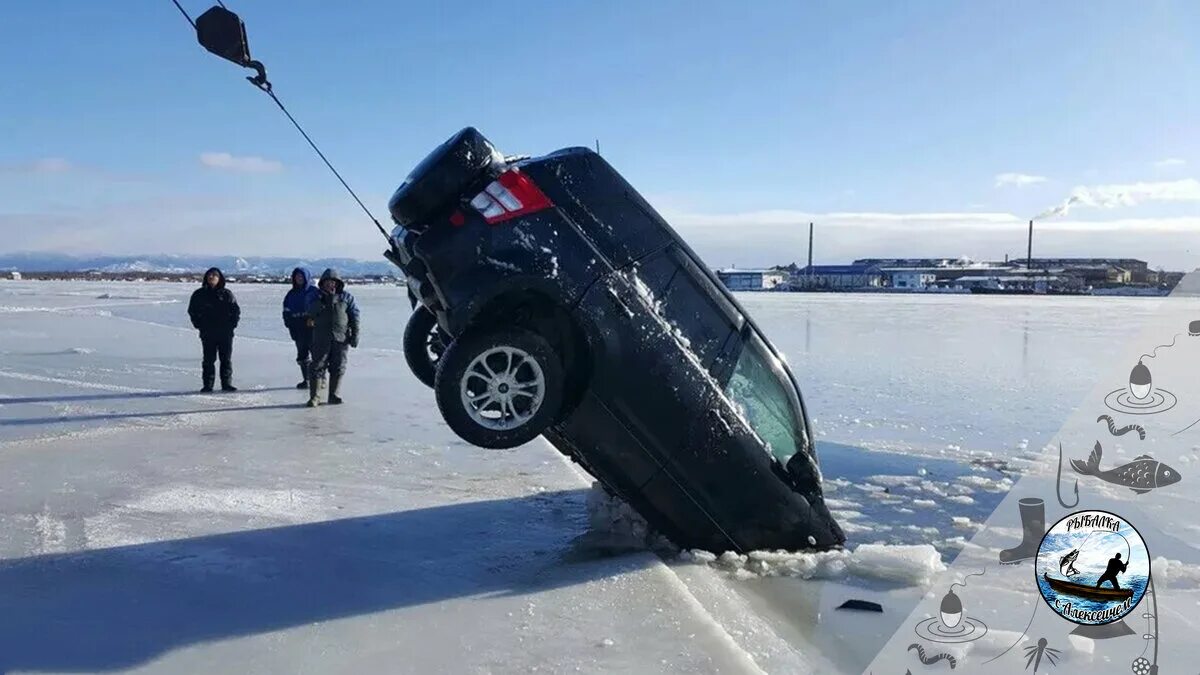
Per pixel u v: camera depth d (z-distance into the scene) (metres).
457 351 4.30
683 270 4.93
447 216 4.52
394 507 5.89
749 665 3.40
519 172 4.61
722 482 4.82
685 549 5.02
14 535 5.05
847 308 36.50
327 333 10.46
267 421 9.28
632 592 4.23
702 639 3.64
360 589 4.27
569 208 4.66
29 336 20.05
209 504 5.82
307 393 11.61
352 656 3.48
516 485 6.57
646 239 4.84
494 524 5.50
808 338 20.52
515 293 4.46
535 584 4.36
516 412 4.47
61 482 6.36
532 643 3.61
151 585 4.28
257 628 3.77
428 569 4.60
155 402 10.55
